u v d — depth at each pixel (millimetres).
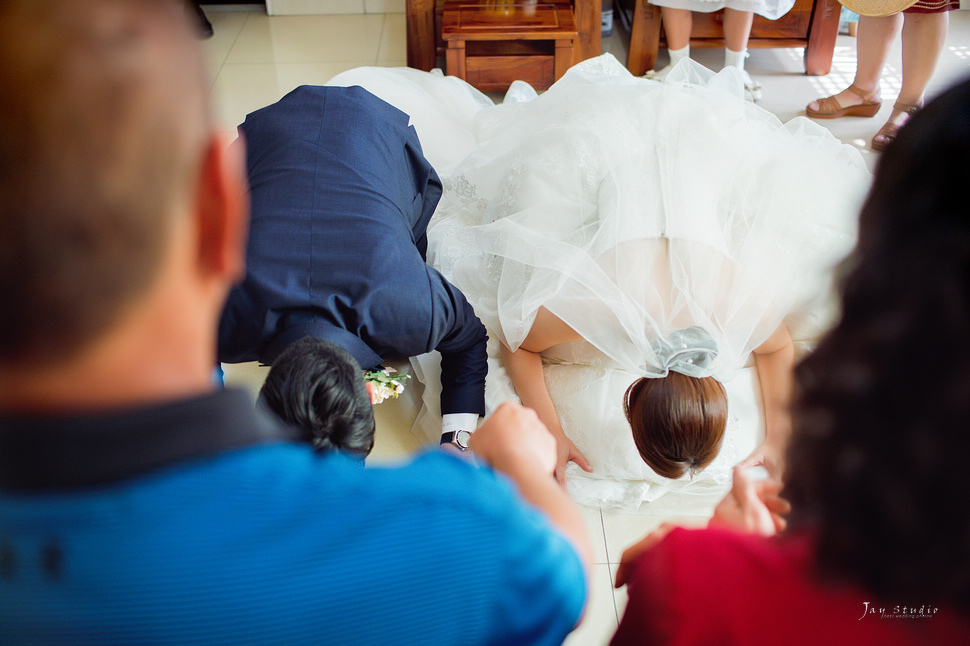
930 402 389
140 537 348
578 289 1574
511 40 2990
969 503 396
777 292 1740
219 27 3752
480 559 434
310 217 1459
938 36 2557
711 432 1330
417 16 3105
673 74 2363
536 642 477
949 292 377
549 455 692
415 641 417
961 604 431
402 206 1682
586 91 2039
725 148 1851
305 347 1093
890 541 419
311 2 3818
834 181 1941
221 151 387
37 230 316
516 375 1784
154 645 359
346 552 395
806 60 3225
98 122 322
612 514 1715
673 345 1364
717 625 525
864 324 412
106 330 338
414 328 1469
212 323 409
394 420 1907
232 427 381
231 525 368
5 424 338
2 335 327
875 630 464
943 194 376
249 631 372
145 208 336
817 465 448
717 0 2867
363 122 1700
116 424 344
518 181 1885
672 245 1589
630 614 603
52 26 324
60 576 345
